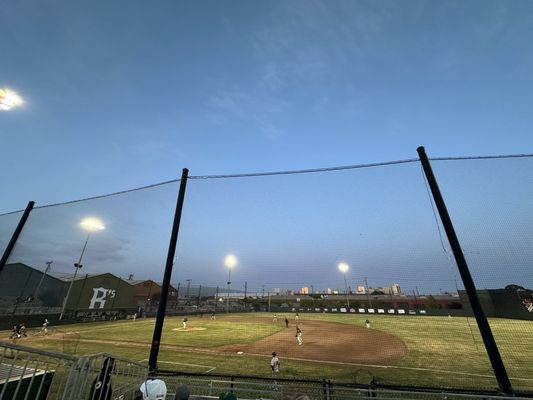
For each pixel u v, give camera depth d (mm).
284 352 18875
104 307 35750
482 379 12328
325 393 6750
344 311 58969
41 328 26531
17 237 8891
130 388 4938
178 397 3697
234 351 19031
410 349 19594
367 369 14125
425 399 8109
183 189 8234
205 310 62906
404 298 52594
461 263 5652
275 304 71062
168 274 7121
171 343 21656
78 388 3666
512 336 23031
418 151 6867
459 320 37219
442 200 6184
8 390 4180
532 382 11734
